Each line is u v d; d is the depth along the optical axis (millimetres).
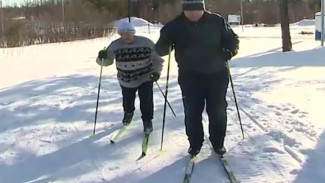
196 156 4902
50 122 6551
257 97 7898
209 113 4750
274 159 4730
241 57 15211
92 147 5414
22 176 4648
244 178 4312
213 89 4660
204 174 4461
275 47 19234
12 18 31062
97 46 25750
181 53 4645
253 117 6414
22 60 17922
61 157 5137
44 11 37344
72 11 36594
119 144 5492
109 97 8180
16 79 12094
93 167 4809
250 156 4859
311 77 10250
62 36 31625
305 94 8086
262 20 55062
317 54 14461
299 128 5719
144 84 5836
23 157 5156
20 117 6785
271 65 12875
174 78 10422
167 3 57625
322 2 17375
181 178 4430
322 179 4207
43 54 20797
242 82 9641
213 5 54750
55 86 9297
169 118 6582
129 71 5824
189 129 4770
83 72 12781
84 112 7043
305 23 49156
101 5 47625
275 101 7508
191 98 4676
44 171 4766
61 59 18047
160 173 4566
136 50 5766
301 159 4688
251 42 23062
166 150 5219
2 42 27484
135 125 6277
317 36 21797
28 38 29516
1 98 8234
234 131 5754
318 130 5617
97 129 6156
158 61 5758
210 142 5180
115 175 4570
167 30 4648
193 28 4539
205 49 4543
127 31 5664
